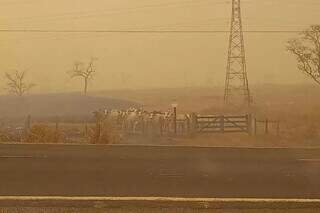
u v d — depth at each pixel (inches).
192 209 528.1
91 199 559.8
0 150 1009.5
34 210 511.8
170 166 816.9
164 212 511.8
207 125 1893.5
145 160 886.4
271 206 545.3
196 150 1047.6
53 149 1041.5
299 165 842.8
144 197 576.1
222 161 882.1
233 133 1894.7
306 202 559.8
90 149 1050.1
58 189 621.3
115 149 1053.8
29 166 796.0
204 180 695.7
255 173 758.5
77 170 765.3
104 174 733.9
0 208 518.0
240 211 523.2
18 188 623.2
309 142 1691.7
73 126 1697.8
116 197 573.9
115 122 1728.6
